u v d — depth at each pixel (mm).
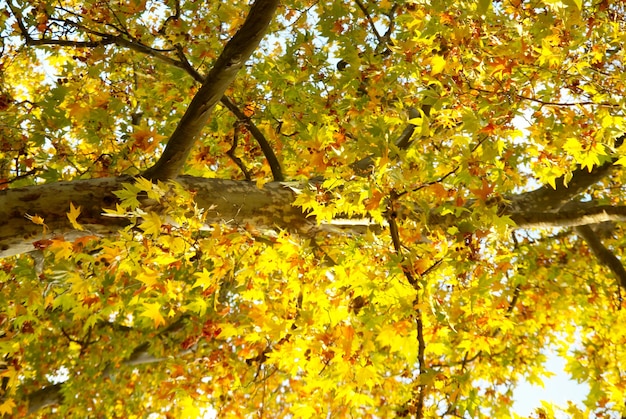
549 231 6484
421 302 2191
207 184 2721
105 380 6836
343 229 3156
